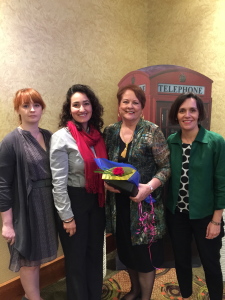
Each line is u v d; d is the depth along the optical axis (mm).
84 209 1517
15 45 1838
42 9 1963
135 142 1544
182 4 2553
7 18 1772
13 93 1872
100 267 1679
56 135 1466
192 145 1517
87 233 1577
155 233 1588
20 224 1480
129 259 1655
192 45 2543
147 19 2830
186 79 2074
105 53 2480
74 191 1496
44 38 2004
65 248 1568
